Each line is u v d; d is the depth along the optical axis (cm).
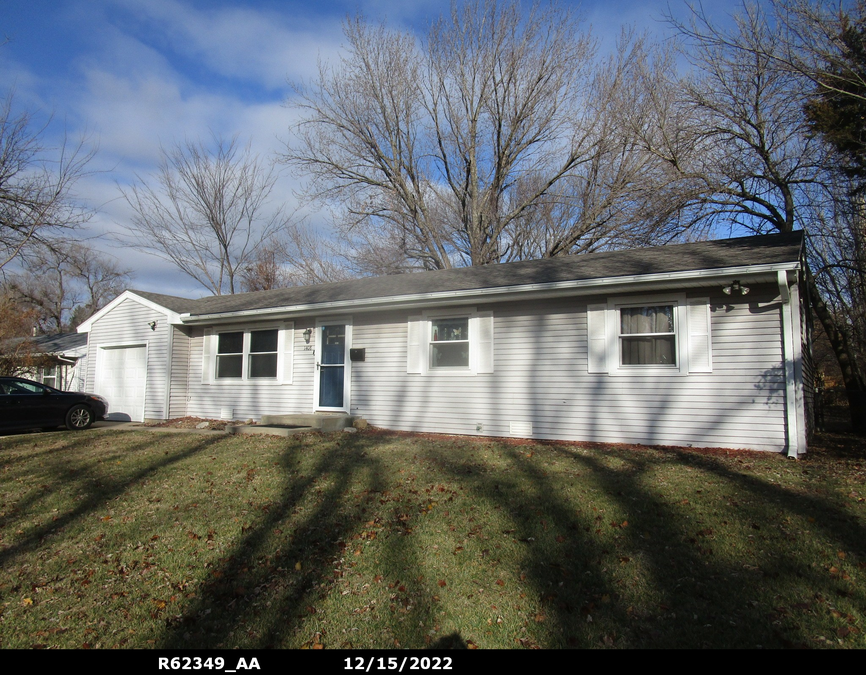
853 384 1382
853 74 1122
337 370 1302
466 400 1121
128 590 438
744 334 886
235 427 1155
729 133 1522
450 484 683
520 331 1079
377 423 1223
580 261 1159
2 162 1648
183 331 1537
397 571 452
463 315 1141
